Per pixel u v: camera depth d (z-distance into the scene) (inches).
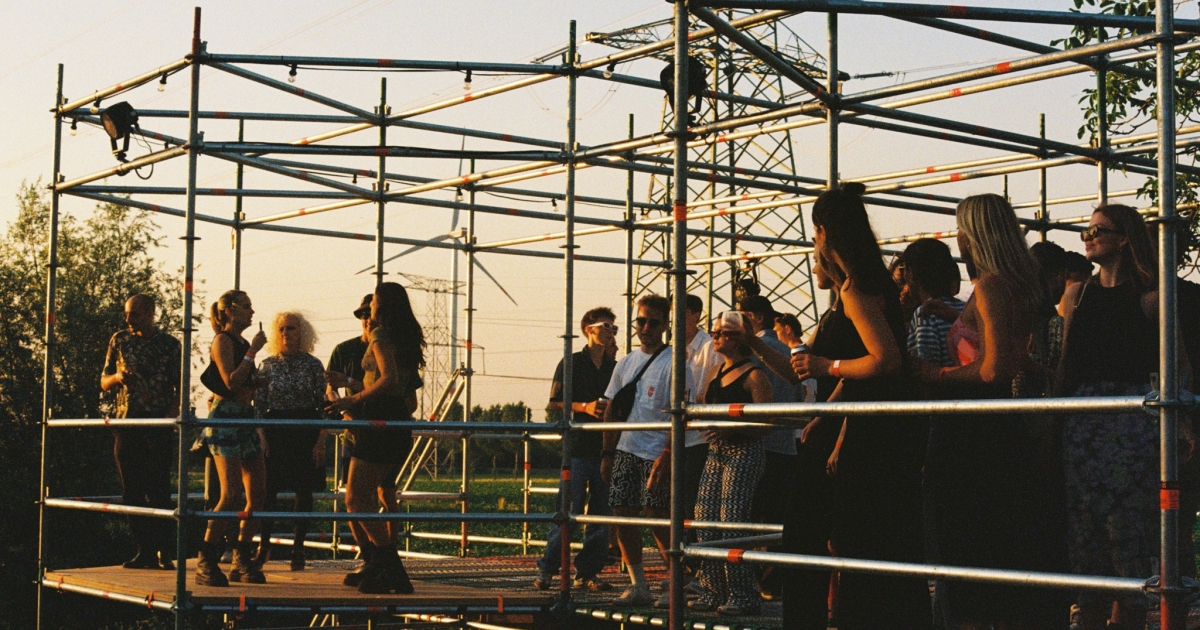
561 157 233.6
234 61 227.5
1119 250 160.2
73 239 976.9
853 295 138.6
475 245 402.6
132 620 710.5
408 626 278.2
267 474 304.5
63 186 281.7
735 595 223.1
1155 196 348.8
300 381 304.3
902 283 177.6
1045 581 113.3
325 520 221.9
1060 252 232.7
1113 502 156.3
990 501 147.9
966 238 145.8
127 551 783.7
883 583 140.3
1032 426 150.2
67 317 890.7
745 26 188.2
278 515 222.4
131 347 304.3
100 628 720.3
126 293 970.1
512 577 303.9
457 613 234.5
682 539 155.4
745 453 227.0
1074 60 141.7
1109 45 134.1
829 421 145.6
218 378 262.1
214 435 259.1
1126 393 157.2
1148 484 154.8
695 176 294.8
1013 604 147.2
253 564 264.2
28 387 830.5
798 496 147.1
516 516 229.8
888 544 139.9
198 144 224.7
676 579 155.2
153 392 305.1
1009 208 145.3
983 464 148.3
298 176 307.4
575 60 234.2
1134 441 155.5
